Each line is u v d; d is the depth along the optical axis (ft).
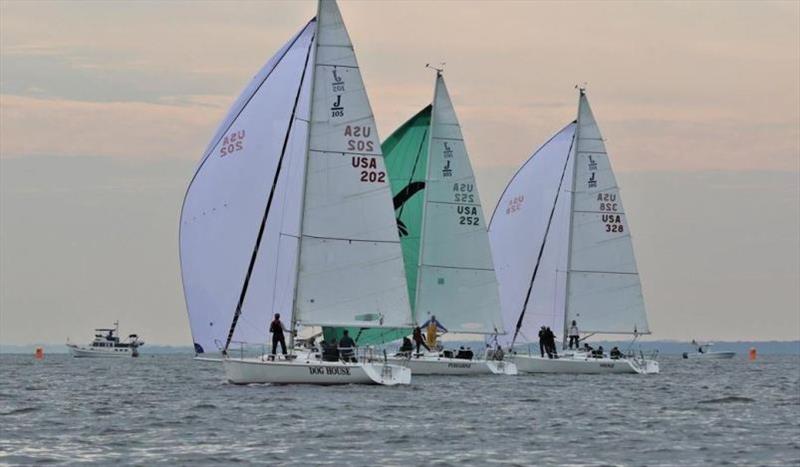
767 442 479.00
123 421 538.06
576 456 438.40
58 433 496.64
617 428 524.93
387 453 440.45
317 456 433.07
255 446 455.63
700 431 515.50
